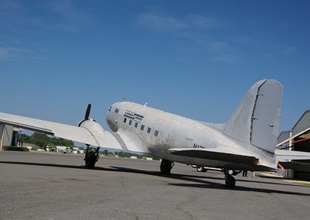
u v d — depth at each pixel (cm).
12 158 2839
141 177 1739
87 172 1766
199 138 1716
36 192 905
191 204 904
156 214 723
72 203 781
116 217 663
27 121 1989
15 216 609
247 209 895
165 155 1986
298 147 4256
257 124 1473
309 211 950
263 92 1480
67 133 2033
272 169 1399
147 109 2281
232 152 1320
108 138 2205
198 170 3534
